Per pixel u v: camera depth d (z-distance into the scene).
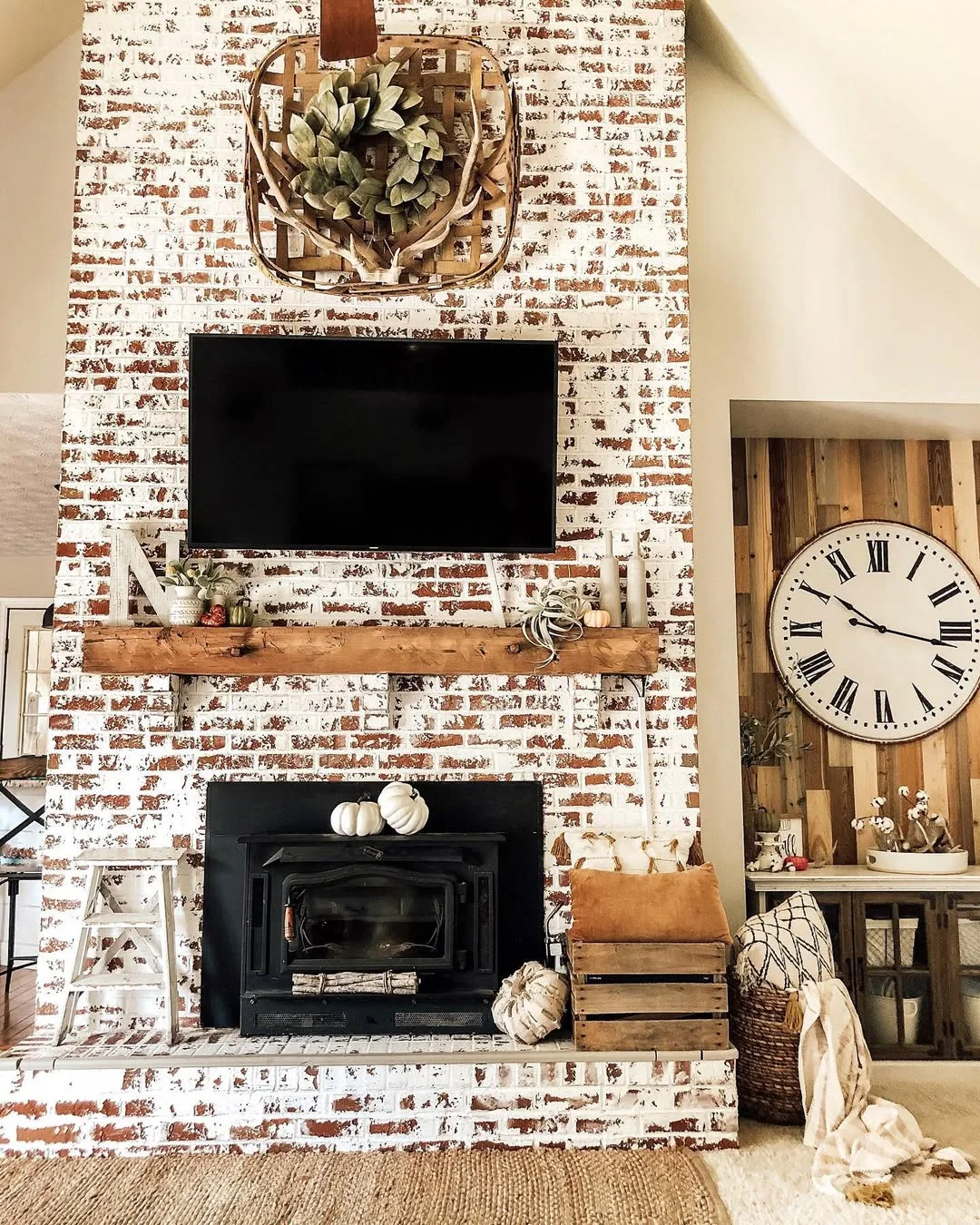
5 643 7.26
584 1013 2.84
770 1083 2.96
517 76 3.52
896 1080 3.38
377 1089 2.78
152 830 3.19
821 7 2.87
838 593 4.06
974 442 4.16
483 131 3.48
